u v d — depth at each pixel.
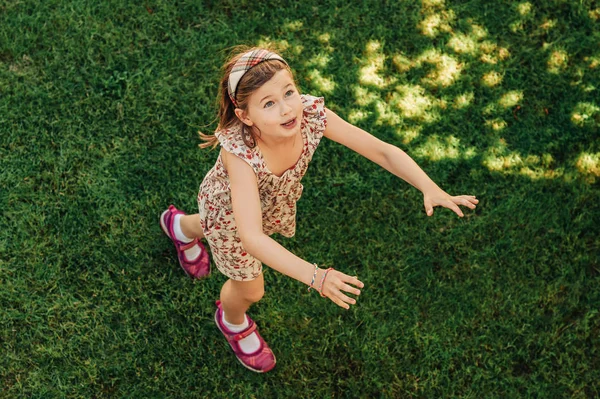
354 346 3.46
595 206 3.78
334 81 4.06
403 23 4.22
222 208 2.67
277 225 2.95
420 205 3.77
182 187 3.76
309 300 3.55
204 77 4.02
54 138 3.81
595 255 3.68
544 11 4.29
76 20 4.09
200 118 3.91
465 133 3.96
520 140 3.94
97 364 3.34
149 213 3.69
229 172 2.44
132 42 4.07
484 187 3.82
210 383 3.35
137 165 3.78
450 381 3.41
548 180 3.84
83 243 3.59
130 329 3.43
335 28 4.19
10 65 3.97
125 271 3.55
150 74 4.00
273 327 3.49
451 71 4.12
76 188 3.70
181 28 4.13
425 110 4.01
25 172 3.72
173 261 3.60
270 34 4.16
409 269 3.63
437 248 3.68
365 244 3.69
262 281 3.02
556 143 3.92
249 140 2.40
